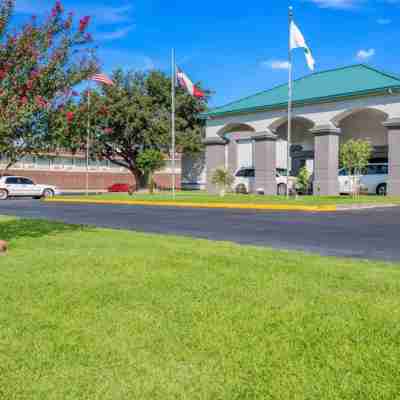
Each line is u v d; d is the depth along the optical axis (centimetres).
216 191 3297
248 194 2906
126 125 4578
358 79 2845
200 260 618
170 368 285
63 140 853
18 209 1908
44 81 796
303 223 1217
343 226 1133
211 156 3319
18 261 612
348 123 3241
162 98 4981
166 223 1252
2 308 402
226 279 506
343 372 278
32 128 814
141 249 712
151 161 3719
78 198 2691
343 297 433
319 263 599
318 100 2730
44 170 5084
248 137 3394
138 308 401
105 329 350
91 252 683
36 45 799
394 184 2456
